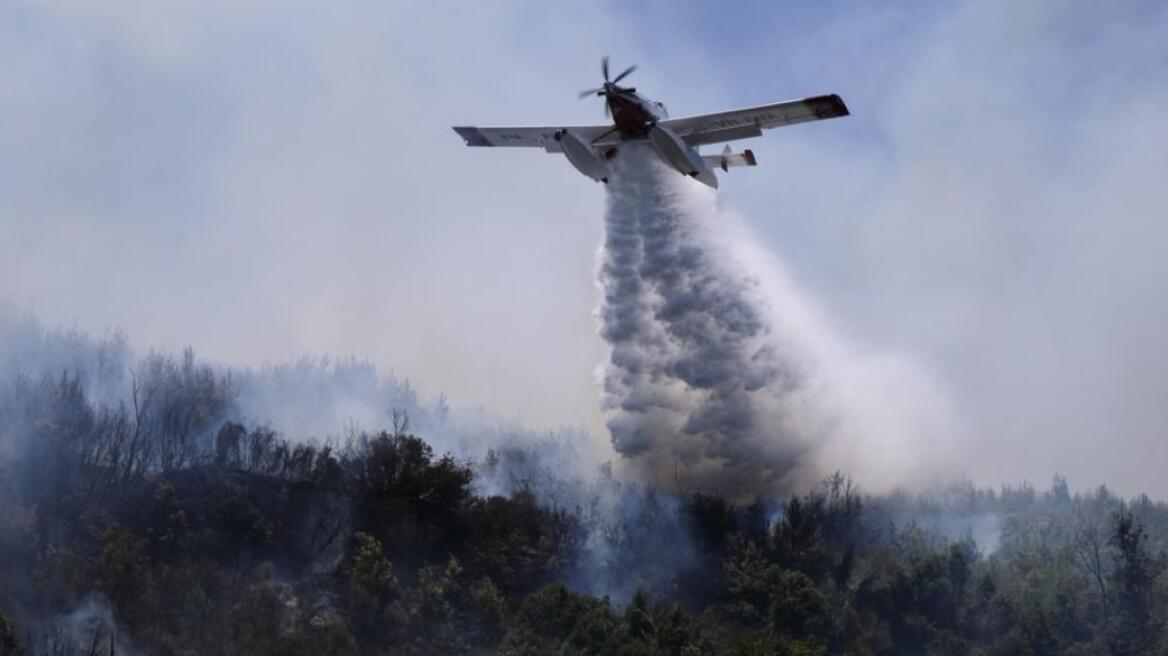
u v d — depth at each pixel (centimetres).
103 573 4647
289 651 4531
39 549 4778
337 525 5516
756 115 5069
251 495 5528
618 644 4934
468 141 5606
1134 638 5903
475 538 5809
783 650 5250
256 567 5072
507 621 5116
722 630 5506
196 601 4634
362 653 4716
